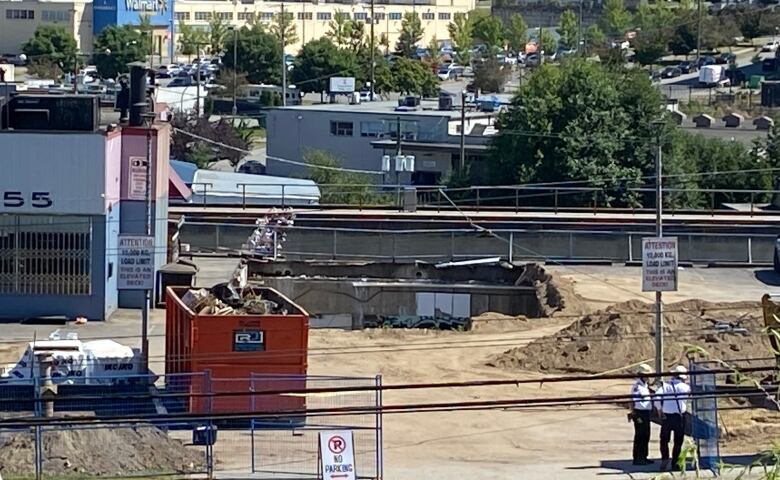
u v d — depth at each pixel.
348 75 136.25
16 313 41.19
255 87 130.88
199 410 29.25
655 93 77.06
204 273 46.47
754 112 116.50
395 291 45.66
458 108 101.81
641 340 37.44
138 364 31.52
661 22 178.00
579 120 74.94
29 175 40.91
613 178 73.19
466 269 48.25
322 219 55.31
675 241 29.16
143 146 42.88
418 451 28.88
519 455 28.64
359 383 33.97
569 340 37.72
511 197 65.94
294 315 29.67
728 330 37.88
